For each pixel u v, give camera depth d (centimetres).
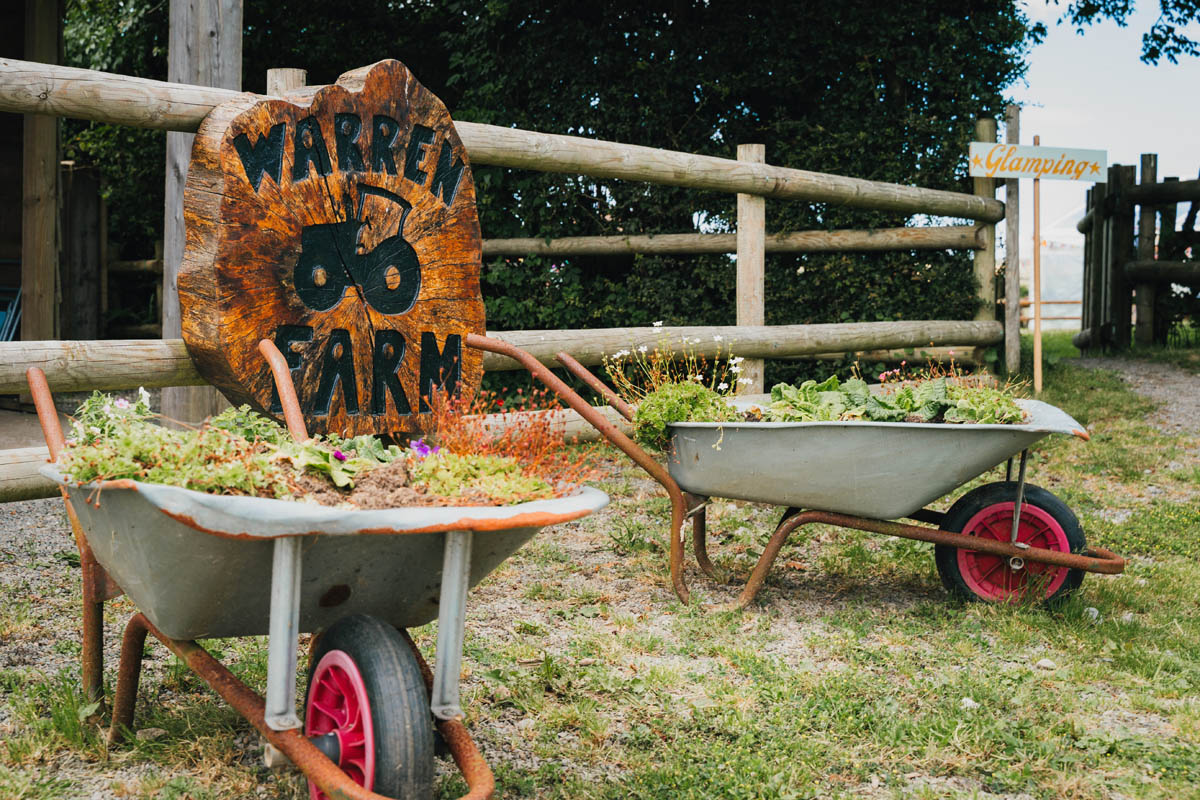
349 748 219
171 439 232
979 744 284
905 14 880
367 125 409
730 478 394
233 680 233
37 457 425
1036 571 400
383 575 230
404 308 428
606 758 278
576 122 919
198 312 379
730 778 264
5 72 367
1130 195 1262
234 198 372
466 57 945
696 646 362
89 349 397
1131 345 1277
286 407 296
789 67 892
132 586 234
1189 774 268
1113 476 658
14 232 895
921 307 912
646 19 926
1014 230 936
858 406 414
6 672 313
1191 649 360
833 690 318
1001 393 409
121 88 393
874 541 508
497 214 915
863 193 803
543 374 409
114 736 271
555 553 474
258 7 1144
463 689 316
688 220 902
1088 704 311
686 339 670
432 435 441
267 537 199
